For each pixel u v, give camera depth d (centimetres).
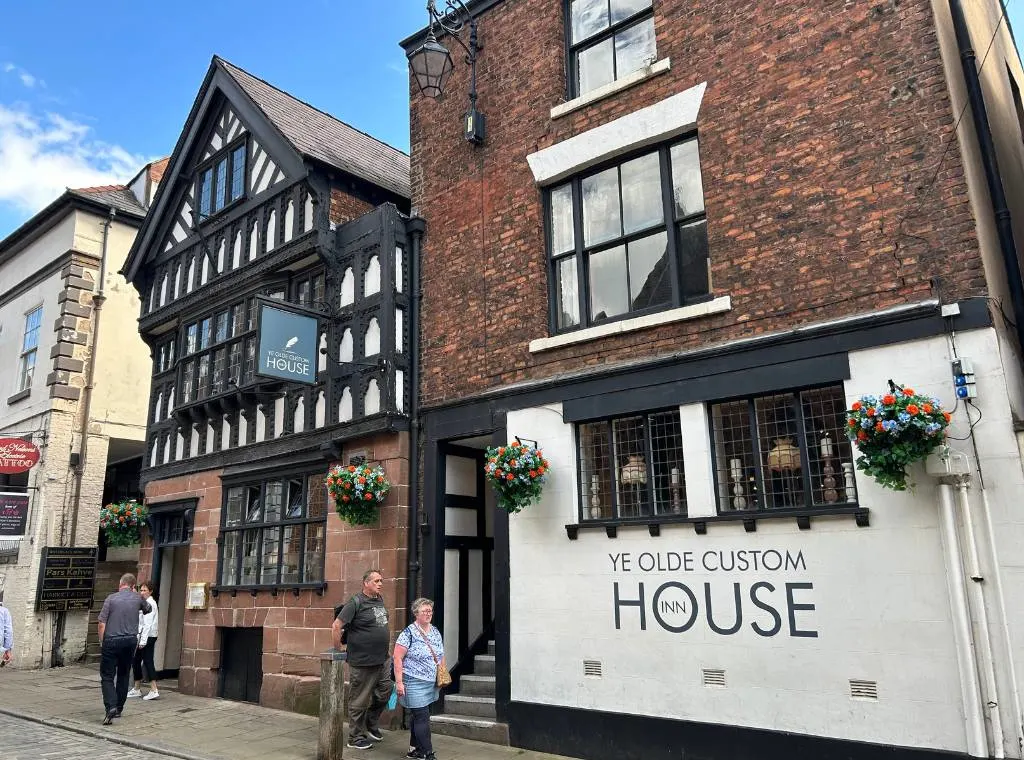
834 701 590
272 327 954
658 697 680
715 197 738
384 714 860
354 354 983
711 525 675
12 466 1420
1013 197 855
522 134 917
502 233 912
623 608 717
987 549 541
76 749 773
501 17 971
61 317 1603
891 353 609
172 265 1373
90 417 1591
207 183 1329
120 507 1309
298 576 1012
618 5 884
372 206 1133
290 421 1068
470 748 758
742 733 628
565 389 802
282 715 937
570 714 731
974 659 533
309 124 1255
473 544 946
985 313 571
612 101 841
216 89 1303
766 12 736
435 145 1012
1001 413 551
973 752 523
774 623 628
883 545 587
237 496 1143
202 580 1146
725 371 695
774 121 713
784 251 686
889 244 630
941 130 620
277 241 1133
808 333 652
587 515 770
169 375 1347
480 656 915
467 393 905
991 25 894
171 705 1016
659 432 741
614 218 831
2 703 1052
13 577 1517
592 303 834
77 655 1495
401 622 877
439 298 962
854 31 678
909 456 545
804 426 655
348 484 891
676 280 762
